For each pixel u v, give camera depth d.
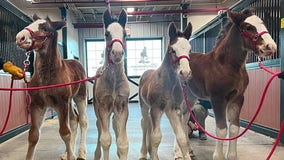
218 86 2.16
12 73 1.86
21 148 3.38
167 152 3.08
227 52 2.17
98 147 2.36
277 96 3.39
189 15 8.51
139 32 10.09
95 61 10.22
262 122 3.78
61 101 2.07
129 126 4.76
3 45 4.15
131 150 3.18
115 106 2.04
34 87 1.95
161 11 8.66
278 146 3.19
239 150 3.06
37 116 2.04
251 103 4.10
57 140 3.80
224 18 4.80
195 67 2.46
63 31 8.06
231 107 2.23
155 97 2.09
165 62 2.10
